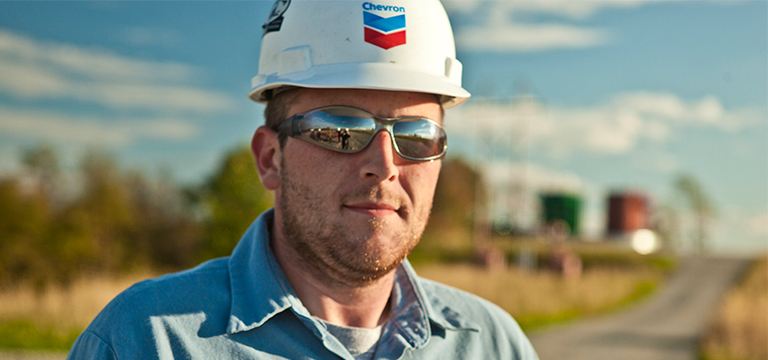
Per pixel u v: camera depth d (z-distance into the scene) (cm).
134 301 144
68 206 2559
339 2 163
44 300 1245
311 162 153
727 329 1376
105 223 2644
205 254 1681
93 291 1377
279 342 149
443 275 2642
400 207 157
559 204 4434
